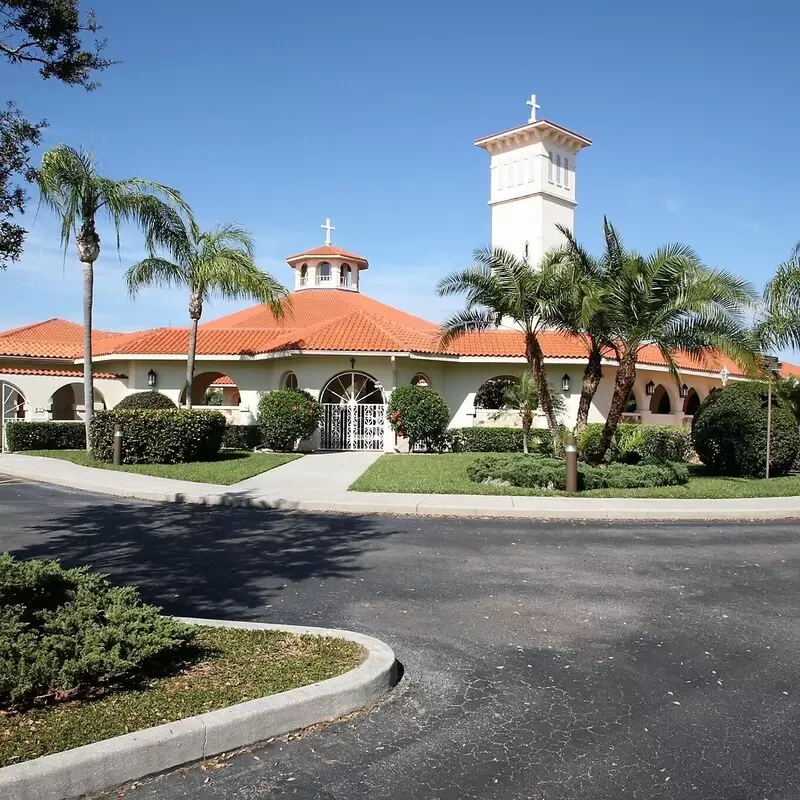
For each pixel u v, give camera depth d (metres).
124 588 5.66
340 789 3.70
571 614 6.71
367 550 9.38
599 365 17.09
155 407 24.83
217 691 4.47
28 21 7.16
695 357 16.67
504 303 16.42
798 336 18.28
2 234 6.98
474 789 3.70
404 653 5.64
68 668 4.31
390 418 23.47
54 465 18.86
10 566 5.26
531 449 23.91
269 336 27.20
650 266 14.99
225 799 3.61
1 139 7.00
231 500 13.20
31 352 28.12
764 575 8.37
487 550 9.48
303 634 5.59
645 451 19.36
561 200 28.64
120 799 3.59
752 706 4.72
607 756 4.05
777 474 18.19
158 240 21.33
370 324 25.55
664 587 7.75
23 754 3.65
